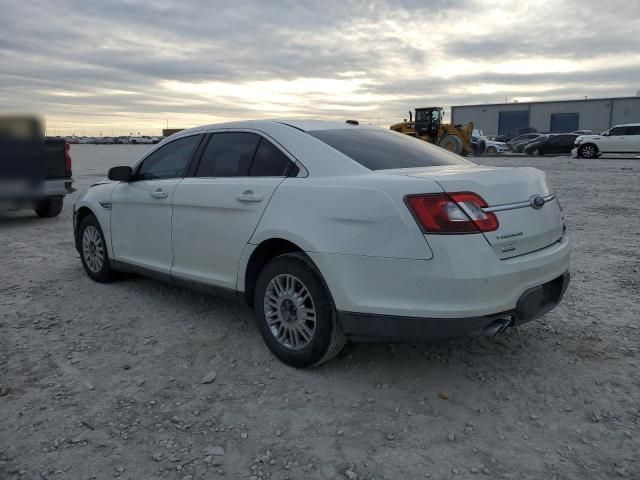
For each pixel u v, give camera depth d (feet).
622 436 9.57
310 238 11.23
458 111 257.75
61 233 28.66
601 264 20.76
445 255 9.86
